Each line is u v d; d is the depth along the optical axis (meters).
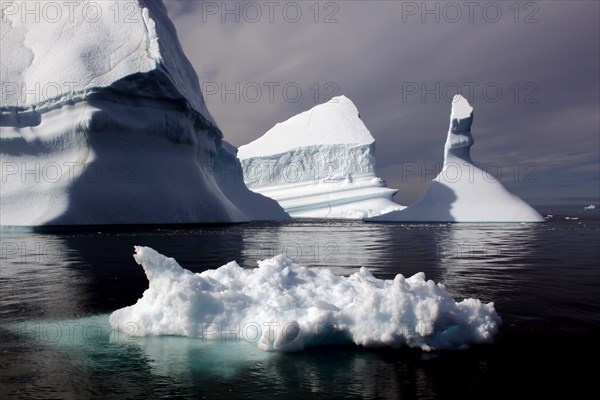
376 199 66.31
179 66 36.09
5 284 8.12
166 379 3.71
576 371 3.80
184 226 28.80
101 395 3.39
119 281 8.44
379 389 3.47
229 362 4.11
